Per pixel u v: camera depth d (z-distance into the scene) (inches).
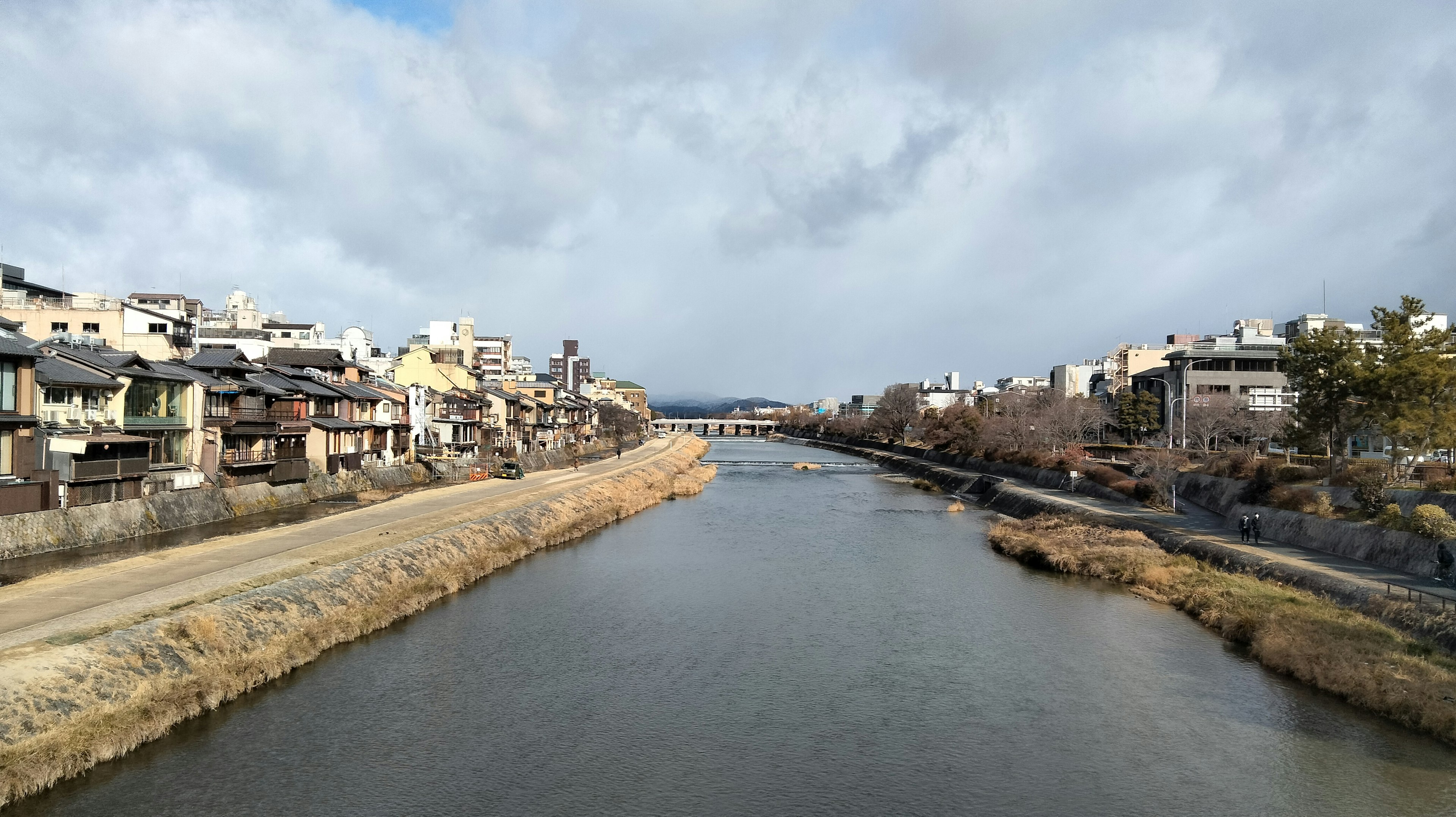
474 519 1956.2
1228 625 1285.7
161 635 947.3
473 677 1096.8
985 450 4266.7
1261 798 797.9
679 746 910.4
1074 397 4527.6
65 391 1592.0
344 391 2659.9
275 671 1034.1
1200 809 780.0
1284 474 1958.7
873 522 2620.6
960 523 2591.0
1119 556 1764.3
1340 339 1819.6
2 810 686.5
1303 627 1168.8
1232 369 3774.6
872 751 904.9
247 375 2267.5
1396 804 780.0
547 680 1097.4
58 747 744.3
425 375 3759.8
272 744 871.7
